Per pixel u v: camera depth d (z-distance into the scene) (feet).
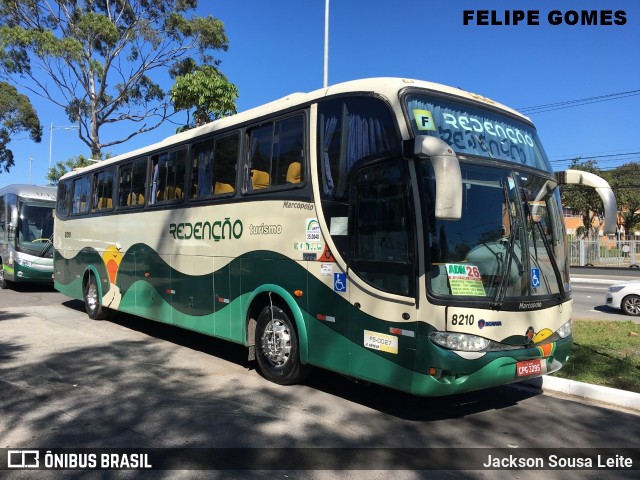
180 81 47.78
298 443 15.51
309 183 19.61
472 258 16.16
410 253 15.87
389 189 16.70
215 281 24.32
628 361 24.45
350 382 22.11
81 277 39.19
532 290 17.24
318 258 19.06
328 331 18.61
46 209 58.13
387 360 16.43
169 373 23.25
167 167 28.78
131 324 36.22
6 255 58.44
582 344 28.30
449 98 17.98
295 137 20.54
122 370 23.63
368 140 17.60
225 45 81.05
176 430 16.39
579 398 20.48
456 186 14.19
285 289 20.44
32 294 55.36
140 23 77.51
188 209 26.50
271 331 21.57
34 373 22.82
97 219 36.65
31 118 98.68
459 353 15.26
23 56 74.95
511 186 17.69
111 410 18.16
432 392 15.40
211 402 19.20
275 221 20.98
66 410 18.10
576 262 113.91
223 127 24.49
